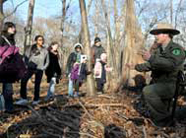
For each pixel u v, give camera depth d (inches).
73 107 184.1
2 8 232.2
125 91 250.2
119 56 331.6
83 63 252.5
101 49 279.6
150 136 136.3
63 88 386.3
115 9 424.2
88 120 154.3
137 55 277.3
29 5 450.0
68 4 653.3
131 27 287.0
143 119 161.9
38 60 207.2
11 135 130.7
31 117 156.5
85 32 232.8
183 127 149.1
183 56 143.6
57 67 238.4
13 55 161.5
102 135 135.1
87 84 235.0
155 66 144.7
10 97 171.5
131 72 277.4
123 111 177.3
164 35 148.4
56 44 236.1
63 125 145.7
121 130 142.3
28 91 339.0
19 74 164.4
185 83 146.6
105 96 220.7
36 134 133.5
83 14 230.8
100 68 271.7
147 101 151.5
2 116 162.6
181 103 191.2
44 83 508.7
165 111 150.6
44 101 220.7
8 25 166.4
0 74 159.8
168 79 147.3
